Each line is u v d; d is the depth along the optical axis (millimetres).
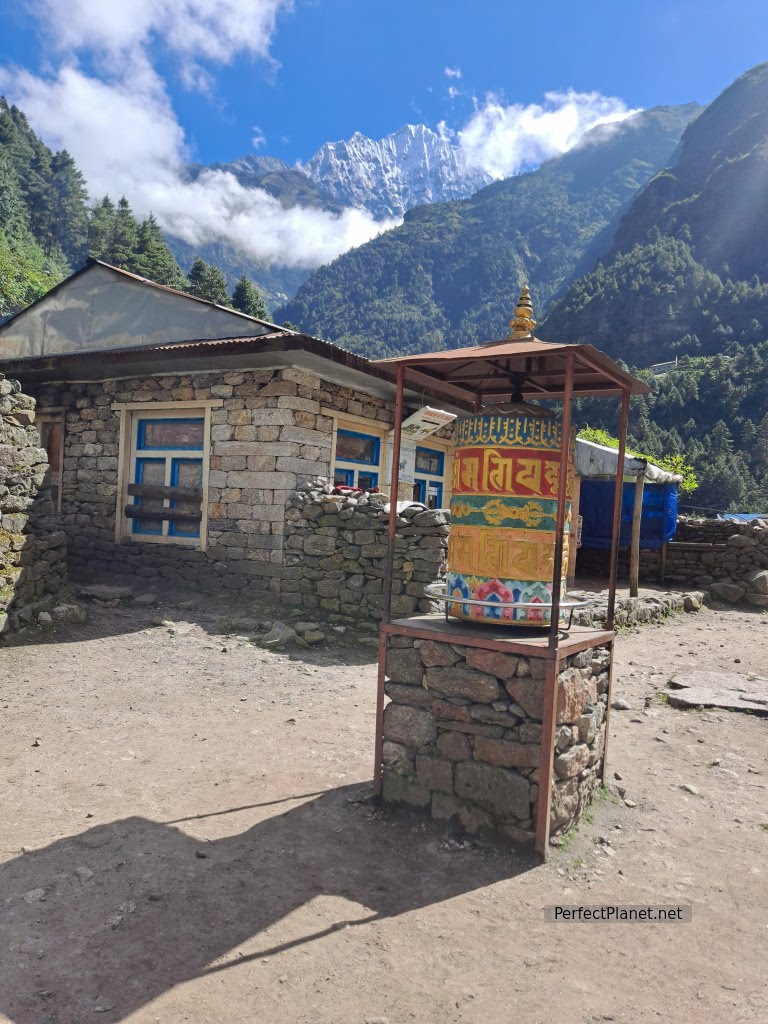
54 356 11016
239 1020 2605
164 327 11633
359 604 9258
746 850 4125
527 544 4125
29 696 6285
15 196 109000
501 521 4156
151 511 11109
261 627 8953
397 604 8938
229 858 3727
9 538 7941
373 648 8641
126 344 11945
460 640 4027
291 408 10062
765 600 14875
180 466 11156
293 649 8391
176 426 11203
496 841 3936
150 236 80875
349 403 11328
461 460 4348
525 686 3848
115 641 8125
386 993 2781
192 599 10094
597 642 4293
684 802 4766
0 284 66000
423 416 12164
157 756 5121
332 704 6516
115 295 12125
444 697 4113
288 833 4016
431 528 8820
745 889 3688
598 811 4453
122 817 4137
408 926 3223
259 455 10227
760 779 5254
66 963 2871
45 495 8742
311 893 3443
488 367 4801
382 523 9148
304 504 9828
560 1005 2754
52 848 3760
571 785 4121
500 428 4172
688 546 16047
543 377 4938
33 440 8562
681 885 3693
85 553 11766
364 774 4879
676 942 3203
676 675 8297
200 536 10727
